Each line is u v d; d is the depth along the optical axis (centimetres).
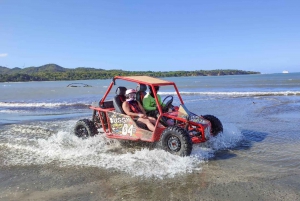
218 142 638
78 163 521
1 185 430
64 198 376
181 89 3145
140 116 600
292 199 356
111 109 678
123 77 654
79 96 2508
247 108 1236
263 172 452
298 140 655
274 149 585
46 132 816
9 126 933
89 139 680
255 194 372
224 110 1191
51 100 2108
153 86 591
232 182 413
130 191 391
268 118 965
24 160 549
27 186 422
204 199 360
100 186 412
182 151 516
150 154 550
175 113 607
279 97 1708
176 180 425
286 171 454
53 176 460
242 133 739
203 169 469
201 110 1207
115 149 608
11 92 3644
